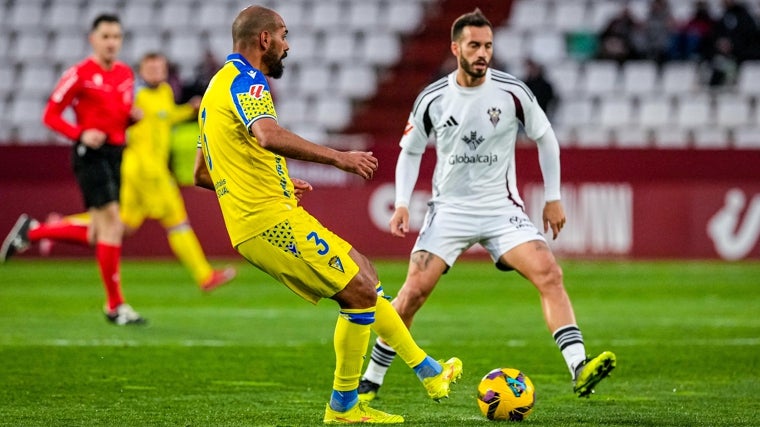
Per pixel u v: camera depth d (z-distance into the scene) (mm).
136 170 42344
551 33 79250
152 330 35062
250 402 22672
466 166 23109
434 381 20203
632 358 29344
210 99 19344
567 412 21484
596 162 62219
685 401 22844
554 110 68875
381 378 23125
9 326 35844
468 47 22375
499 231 23031
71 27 84188
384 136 75875
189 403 22484
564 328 21922
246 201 19125
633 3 81000
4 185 63781
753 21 74375
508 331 35344
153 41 82125
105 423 20172
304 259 19156
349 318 19578
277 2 83625
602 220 61875
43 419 20562
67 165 64500
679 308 42000
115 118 35438
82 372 26594
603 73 75875
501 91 22984
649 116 74250
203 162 20703
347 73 78688
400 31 81188
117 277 36156
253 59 19500
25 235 40531
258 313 40750
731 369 27469
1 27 84125
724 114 73688
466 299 45906
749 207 61094
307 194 62938
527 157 61688
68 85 34656
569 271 56781
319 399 23094
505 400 20328
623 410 21734
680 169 62156
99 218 35719
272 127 18266
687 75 75375
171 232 43469
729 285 50250
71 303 43531
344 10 83125
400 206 23641
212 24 83625
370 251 62781
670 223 61562
